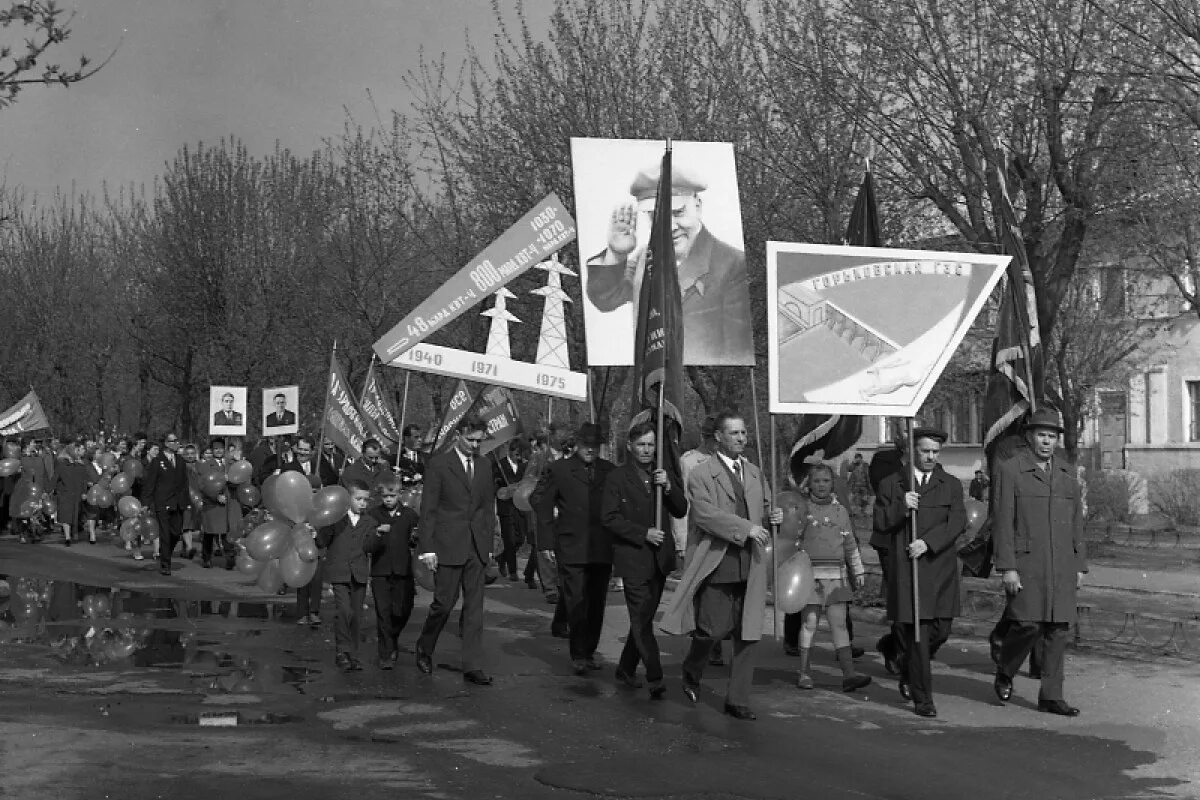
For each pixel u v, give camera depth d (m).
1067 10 17.33
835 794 7.46
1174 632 13.28
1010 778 7.86
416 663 12.33
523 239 15.12
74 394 58.81
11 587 19.89
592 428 12.05
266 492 13.95
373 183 34.69
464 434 11.56
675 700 10.45
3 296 60.03
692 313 12.50
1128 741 8.89
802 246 10.38
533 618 16.14
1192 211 18.50
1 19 9.34
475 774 7.92
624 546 10.77
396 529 12.23
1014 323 11.83
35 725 9.16
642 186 12.66
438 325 14.86
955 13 18.50
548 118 25.44
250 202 41.94
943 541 10.00
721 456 9.89
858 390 10.41
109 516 32.59
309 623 15.18
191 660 12.52
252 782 7.63
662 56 25.06
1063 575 9.90
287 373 39.91
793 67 20.73
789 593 10.70
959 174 19.50
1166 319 30.23
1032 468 9.98
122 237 57.00
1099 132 17.97
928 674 9.88
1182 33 16.22
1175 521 33.59
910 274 10.52
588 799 7.37
